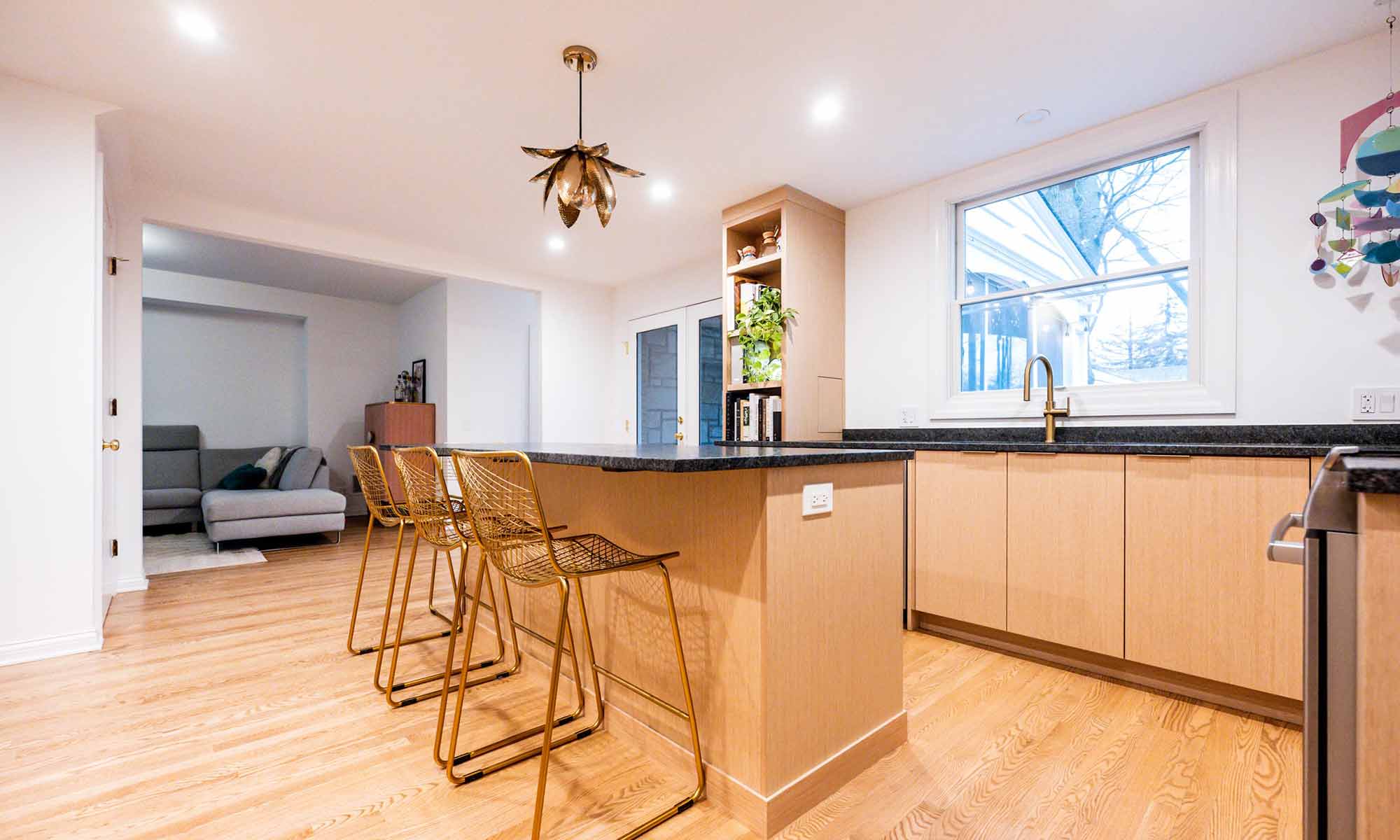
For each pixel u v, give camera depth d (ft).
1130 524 7.20
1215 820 4.84
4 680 7.49
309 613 10.48
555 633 7.46
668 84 8.24
